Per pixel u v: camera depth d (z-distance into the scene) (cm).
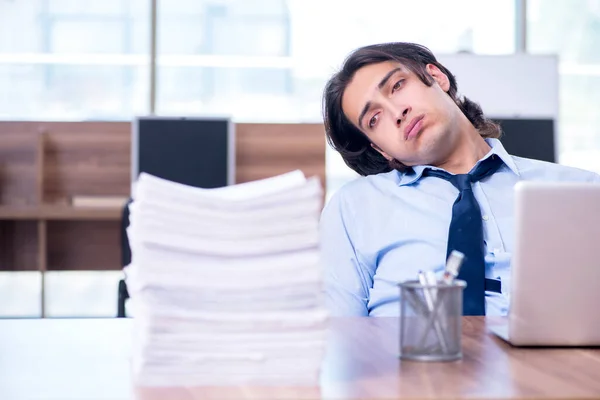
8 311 504
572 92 555
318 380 95
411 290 107
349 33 543
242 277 95
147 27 541
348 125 221
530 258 116
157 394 91
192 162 465
